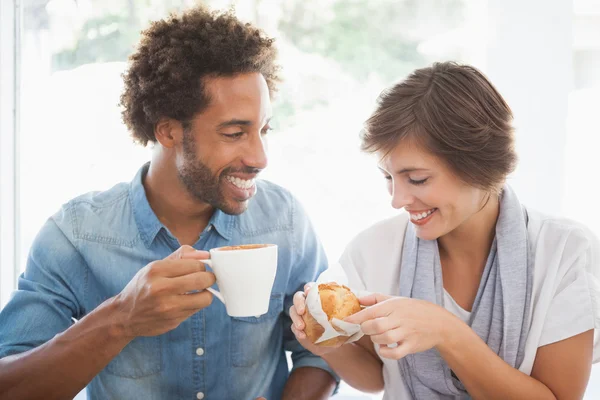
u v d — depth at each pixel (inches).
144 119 51.4
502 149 43.9
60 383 43.1
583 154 77.9
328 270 50.9
